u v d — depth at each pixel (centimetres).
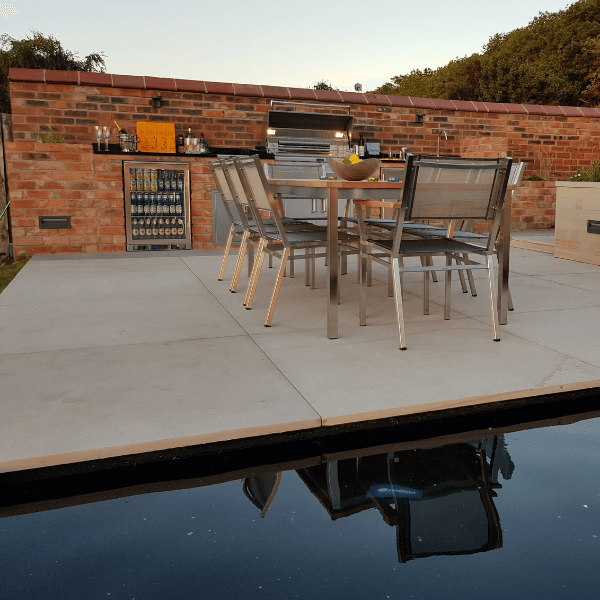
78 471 159
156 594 114
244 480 163
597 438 188
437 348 254
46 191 559
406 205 249
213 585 117
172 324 296
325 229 366
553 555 125
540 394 204
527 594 112
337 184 262
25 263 529
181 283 411
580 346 256
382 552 127
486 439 188
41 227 562
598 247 486
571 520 140
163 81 631
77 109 611
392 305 343
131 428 171
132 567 123
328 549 129
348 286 402
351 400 193
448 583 116
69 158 558
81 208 570
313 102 688
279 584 116
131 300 354
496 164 248
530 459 173
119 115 624
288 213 620
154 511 146
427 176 246
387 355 245
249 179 303
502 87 1850
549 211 735
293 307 336
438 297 365
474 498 151
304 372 223
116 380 214
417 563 123
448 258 304
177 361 237
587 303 344
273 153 618
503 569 121
